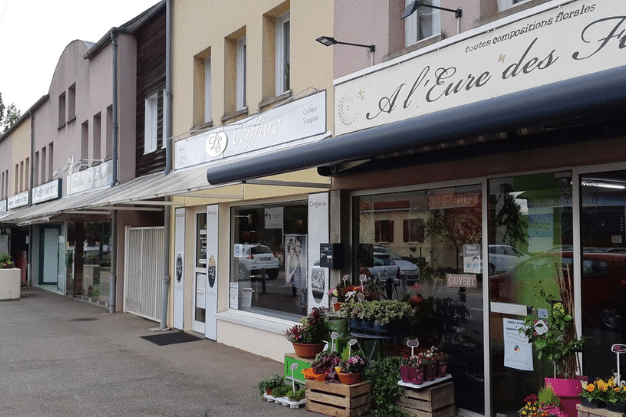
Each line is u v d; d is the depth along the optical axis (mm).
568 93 3402
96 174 16062
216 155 10273
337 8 7480
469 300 5977
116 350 9648
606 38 4465
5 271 18000
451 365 6098
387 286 6910
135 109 14648
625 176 4734
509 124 3707
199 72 11391
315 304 7684
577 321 5004
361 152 4820
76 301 17500
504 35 5230
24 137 26297
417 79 6109
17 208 26562
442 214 6305
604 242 4863
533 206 5430
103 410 6375
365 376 6031
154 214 14617
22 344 10305
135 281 13797
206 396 6879
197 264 11195
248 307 9672
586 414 4270
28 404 6605
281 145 8469
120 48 14516
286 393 6586
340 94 7250
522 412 4762
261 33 9227
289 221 8641
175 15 12117
